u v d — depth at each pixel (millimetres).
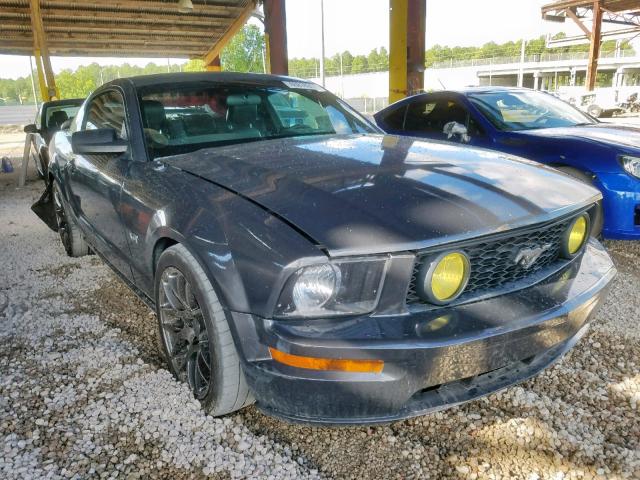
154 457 1933
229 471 1856
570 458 1896
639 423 2074
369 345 1574
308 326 1633
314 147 2484
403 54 9133
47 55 12578
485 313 1739
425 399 1748
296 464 1889
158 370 2521
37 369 2570
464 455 1926
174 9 15031
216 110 2902
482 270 1816
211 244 1853
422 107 5875
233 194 1995
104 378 2473
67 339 2902
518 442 1987
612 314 3031
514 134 4734
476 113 5180
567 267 2102
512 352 1763
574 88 33188
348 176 2006
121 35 16844
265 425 2119
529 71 58875
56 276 3990
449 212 1765
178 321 2316
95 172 3033
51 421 2148
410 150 2424
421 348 1589
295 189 1920
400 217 1719
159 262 2244
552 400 2240
